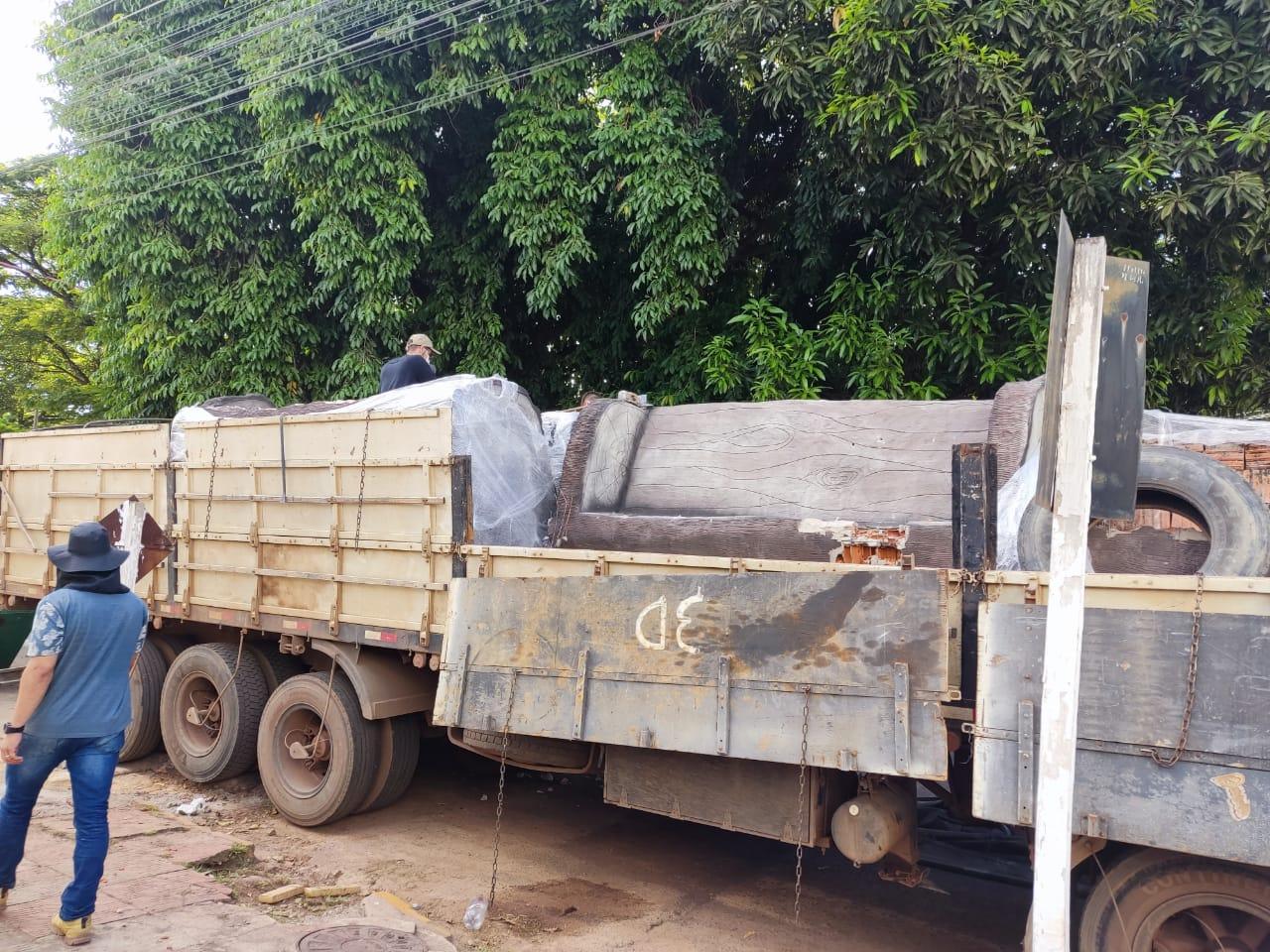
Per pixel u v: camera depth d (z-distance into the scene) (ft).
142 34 38.93
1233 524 12.89
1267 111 22.74
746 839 20.10
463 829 20.36
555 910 16.03
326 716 19.77
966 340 26.63
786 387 28.96
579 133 33.65
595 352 39.11
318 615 19.70
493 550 16.80
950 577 12.54
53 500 27.30
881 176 26.04
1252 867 10.59
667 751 15.17
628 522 18.21
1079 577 9.41
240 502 21.59
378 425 18.85
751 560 14.01
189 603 22.90
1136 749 10.54
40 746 13.41
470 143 36.52
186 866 17.01
